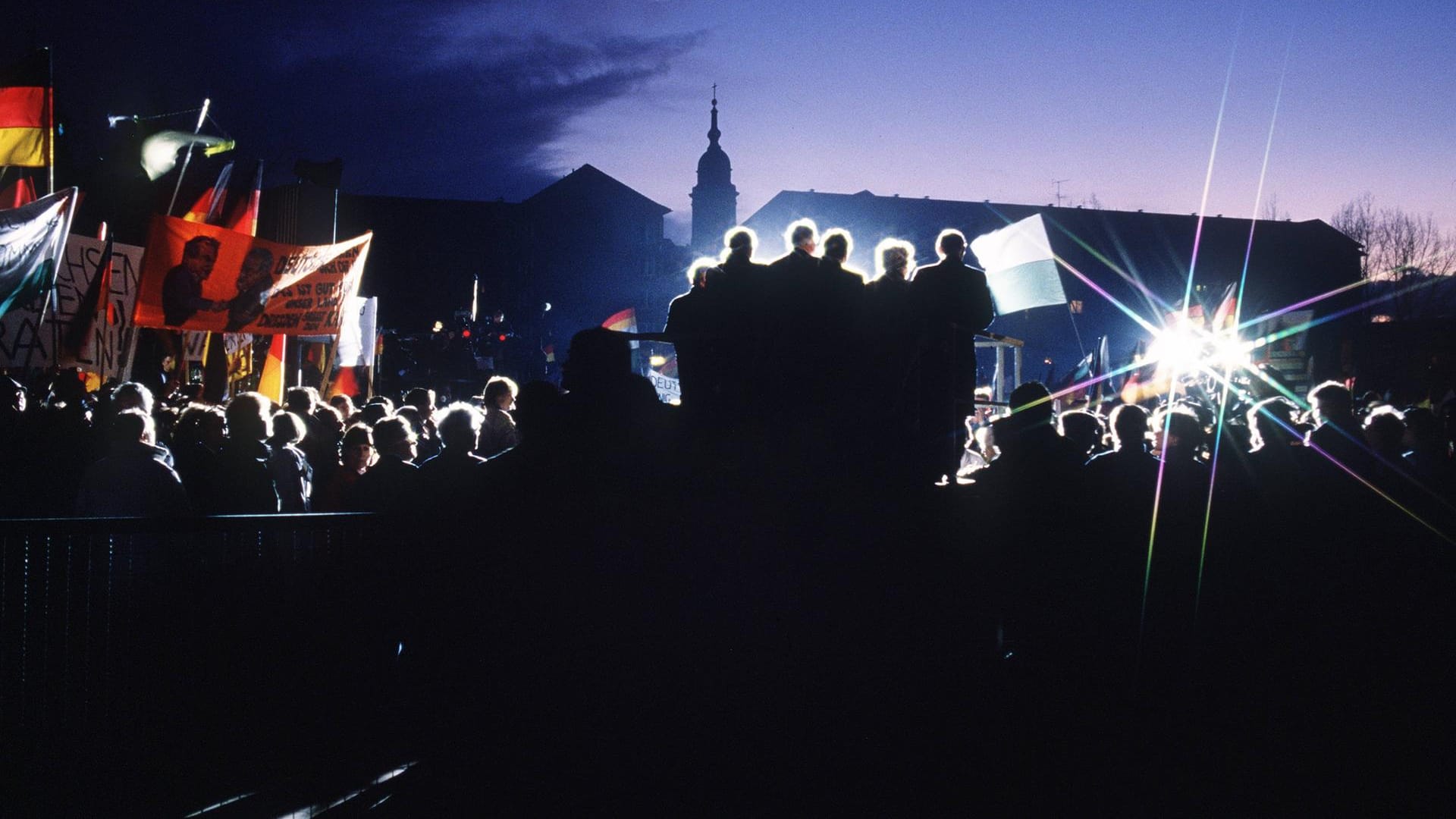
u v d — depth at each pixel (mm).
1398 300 58656
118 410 6457
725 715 4617
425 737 4121
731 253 6445
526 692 4090
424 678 4156
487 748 4059
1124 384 15836
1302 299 59781
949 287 6629
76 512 5508
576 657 4152
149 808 4426
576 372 4508
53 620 4500
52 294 10109
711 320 6371
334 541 5008
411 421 9242
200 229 9883
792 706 4977
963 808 4465
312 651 4852
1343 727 5320
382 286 63188
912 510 6113
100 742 4539
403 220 63781
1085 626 5906
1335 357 25188
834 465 6055
